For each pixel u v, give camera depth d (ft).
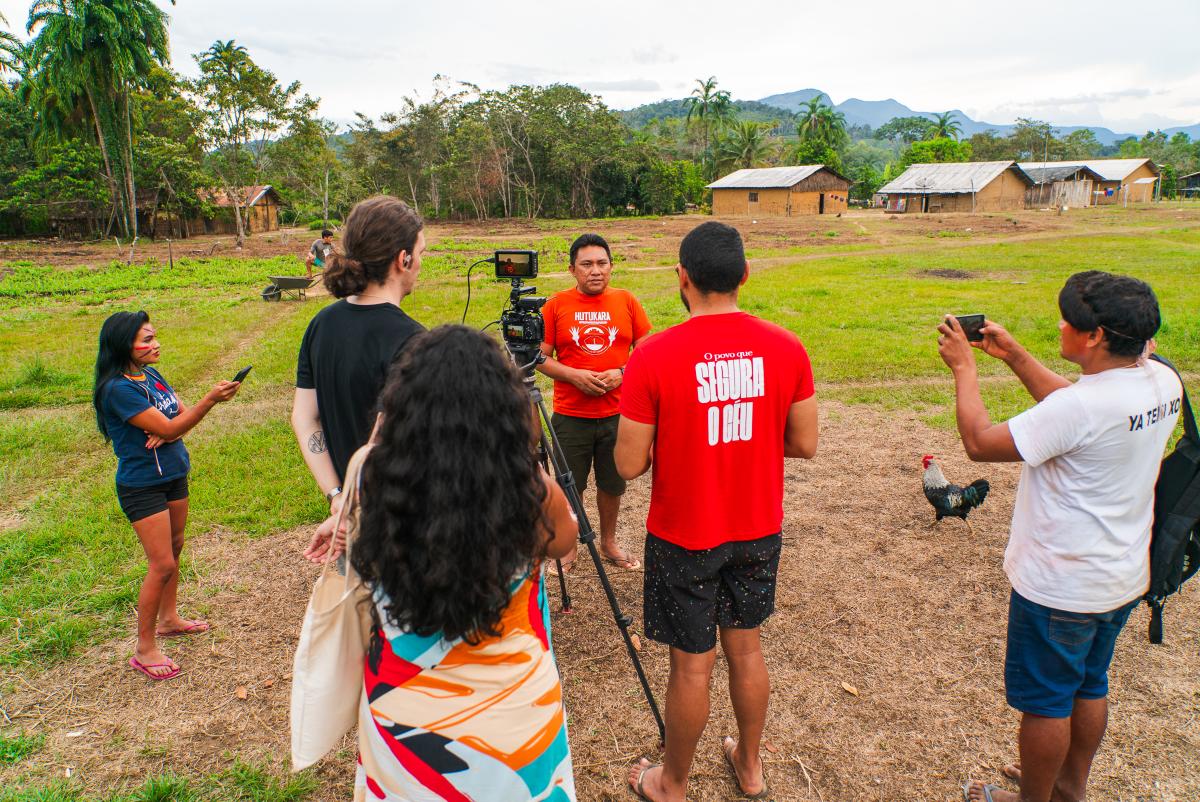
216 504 18.86
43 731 10.91
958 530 16.78
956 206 186.09
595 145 218.18
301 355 8.44
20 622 13.56
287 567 15.80
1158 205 196.34
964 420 8.29
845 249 95.20
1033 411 7.65
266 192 201.26
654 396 8.04
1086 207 194.90
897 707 11.09
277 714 11.29
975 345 8.82
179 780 9.87
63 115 149.38
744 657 8.95
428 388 5.37
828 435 23.52
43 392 31.07
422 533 5.29
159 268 93.50
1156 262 69.41
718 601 8.83
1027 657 8.05
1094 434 7.26
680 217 206.08
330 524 6.55
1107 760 9.86
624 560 15.56
